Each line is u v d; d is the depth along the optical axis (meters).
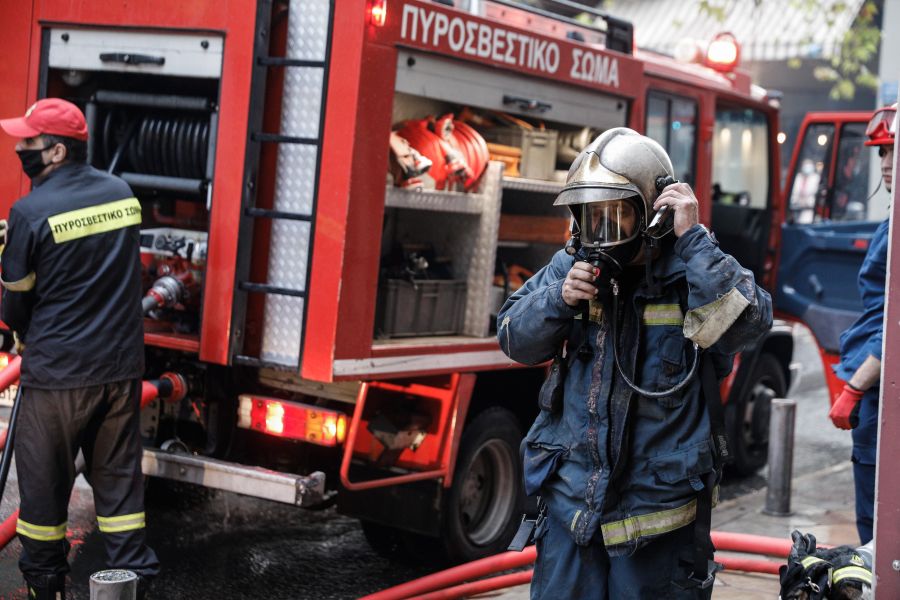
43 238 3.97
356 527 5.91
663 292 2.97
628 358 2.96
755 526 6.04
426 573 5.25
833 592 2.86
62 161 4.12
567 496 3.00
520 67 5.14
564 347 3.10
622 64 5.81
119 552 4.20
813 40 15.52
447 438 5.00
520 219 5.48
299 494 4.52
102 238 4.10
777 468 6.25
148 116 5.23
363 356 4.57
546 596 3.06
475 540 5.36
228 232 4.66
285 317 4.60
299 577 5.07
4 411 6.03
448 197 5.00
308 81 4.53
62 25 5.09
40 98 5.20
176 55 4.81
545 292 3.06
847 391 4.07
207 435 5.00
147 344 4.91
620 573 2.96
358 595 4.89
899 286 2.40
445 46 4.73
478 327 5.24
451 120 5.06
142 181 5.13
